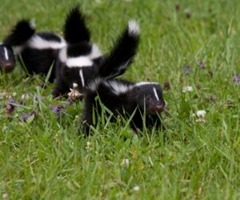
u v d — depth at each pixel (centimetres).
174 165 1684
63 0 3059
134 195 1546
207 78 2230
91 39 2628
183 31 2633
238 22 2736
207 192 1562
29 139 1836
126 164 1680
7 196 1577
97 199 1551
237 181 1625
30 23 2552
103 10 2967
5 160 1719
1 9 3059
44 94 2238
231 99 2055
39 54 2519
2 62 2362
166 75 2269
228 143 1777
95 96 1930
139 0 2991
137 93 1884
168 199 1519
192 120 1919
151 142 1788
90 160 1720
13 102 2033
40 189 1591
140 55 2461
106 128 1836
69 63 2267
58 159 1703
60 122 1919
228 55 2356
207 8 2934
